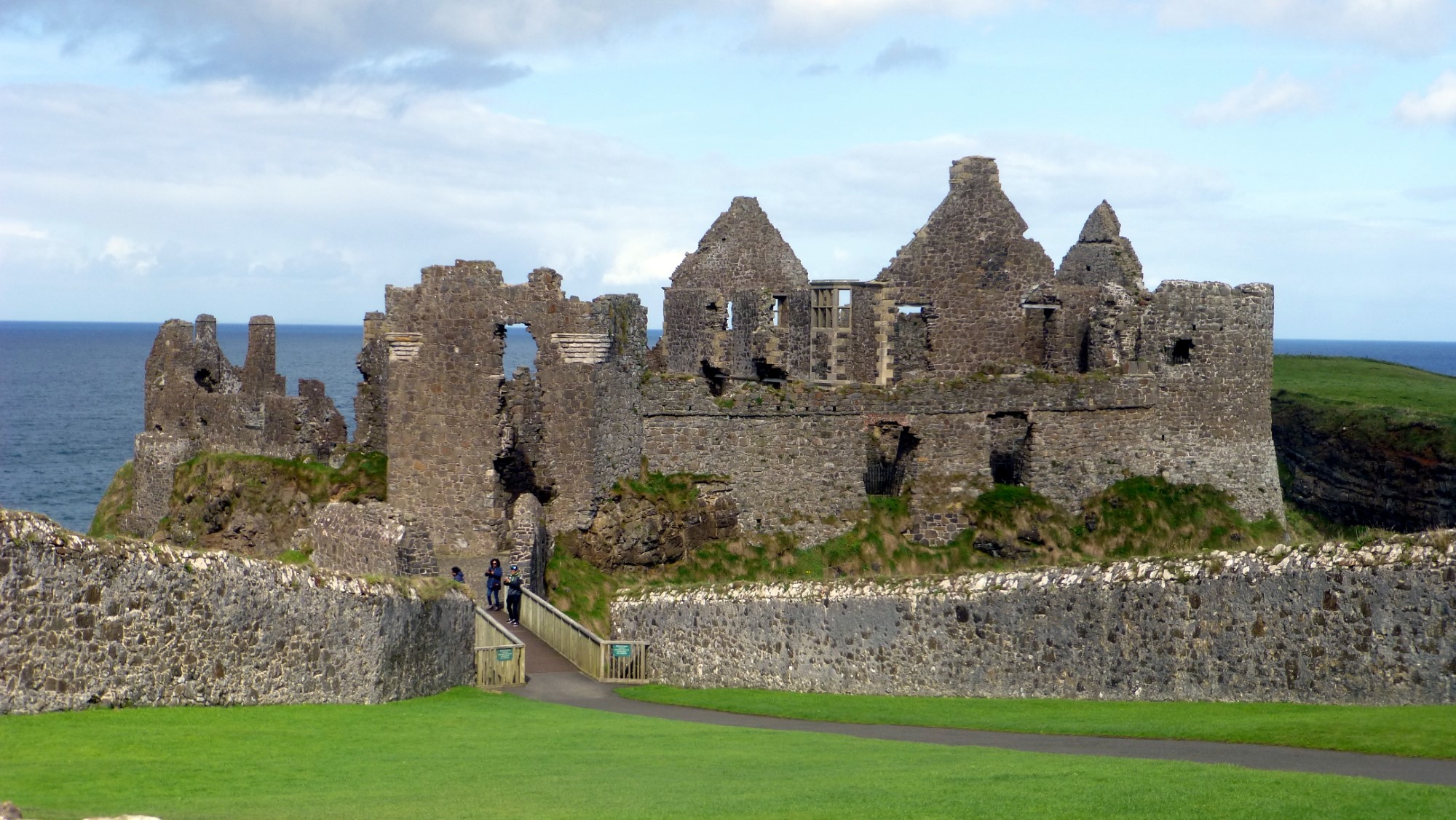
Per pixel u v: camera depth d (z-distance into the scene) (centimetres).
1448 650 2062
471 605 3012
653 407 4734
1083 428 5238
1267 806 1538
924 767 1873
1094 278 6166
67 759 1830
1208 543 5159
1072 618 2534
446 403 4306
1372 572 2145
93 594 2102
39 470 11569
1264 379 5459
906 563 4900
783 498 4884
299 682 2398
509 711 2575
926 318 5722
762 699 2798
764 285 5897
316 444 5078
